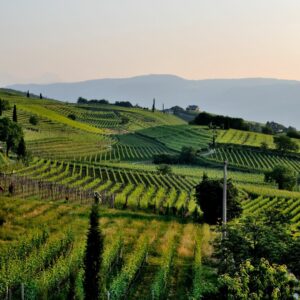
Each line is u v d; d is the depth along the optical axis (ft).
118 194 268.41
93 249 90.48
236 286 75.20
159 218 211.00
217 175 452.76
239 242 101.19
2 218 172.14
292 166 559.38
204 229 191.11
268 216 112.06
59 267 115.65
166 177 395.75
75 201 231.30
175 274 132.98
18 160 337.93
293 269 95.55
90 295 90.12
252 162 568.41
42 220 177.17
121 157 563.07
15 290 108.58
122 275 113.91
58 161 401.90
